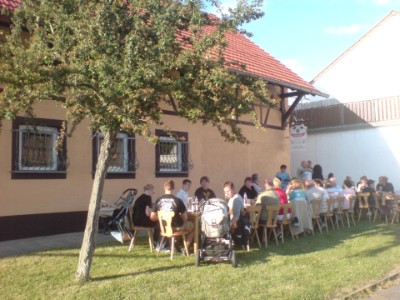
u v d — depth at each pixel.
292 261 7.32
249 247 8.44
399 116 18.64
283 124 16.23
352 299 5.59
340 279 6.29
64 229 9.79
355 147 19.73
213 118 5.88
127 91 5.01
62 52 5.47
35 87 5.01
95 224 6.07
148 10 5.63
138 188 11.38
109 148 5.96
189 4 5.83
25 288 5.65
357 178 19.59
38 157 9.46
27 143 9.27
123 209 9.07
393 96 18.86
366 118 19.55
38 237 9.28
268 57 16.56
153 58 5.28
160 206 7.54
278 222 9.05
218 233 6.91
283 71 15.72
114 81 5.02
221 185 13.80
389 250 8.33
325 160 20.73
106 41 5.30
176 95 5.51
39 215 9.38
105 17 5.40
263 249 8.32
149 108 5.46
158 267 6.80
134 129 5.18
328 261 7.38
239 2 6.09
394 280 6.45
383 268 6.96
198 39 5.95
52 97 5.37
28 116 6.26
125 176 11.08
